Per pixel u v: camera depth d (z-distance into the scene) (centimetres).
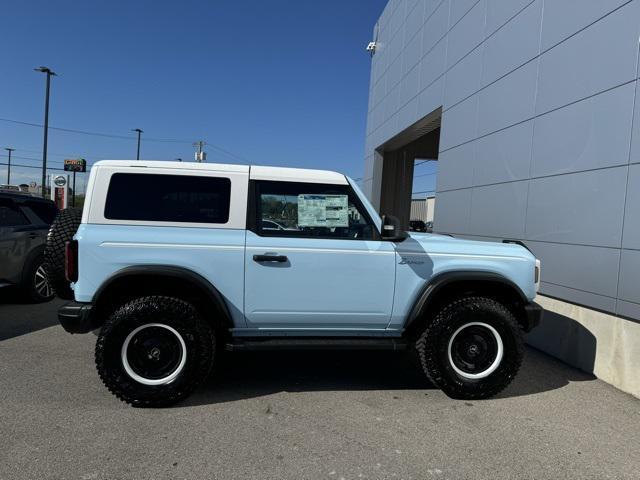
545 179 612
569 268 556
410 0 1277
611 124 499
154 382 374
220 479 282
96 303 373
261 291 395
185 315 373
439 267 420
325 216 413
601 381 487
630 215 468
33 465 289
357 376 469
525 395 438
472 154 831
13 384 416
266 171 409
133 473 285
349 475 291
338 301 406
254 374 465
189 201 394
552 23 607
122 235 377
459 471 301
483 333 418
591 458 325
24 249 712
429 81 1094
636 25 471
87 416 358
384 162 1773
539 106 630
